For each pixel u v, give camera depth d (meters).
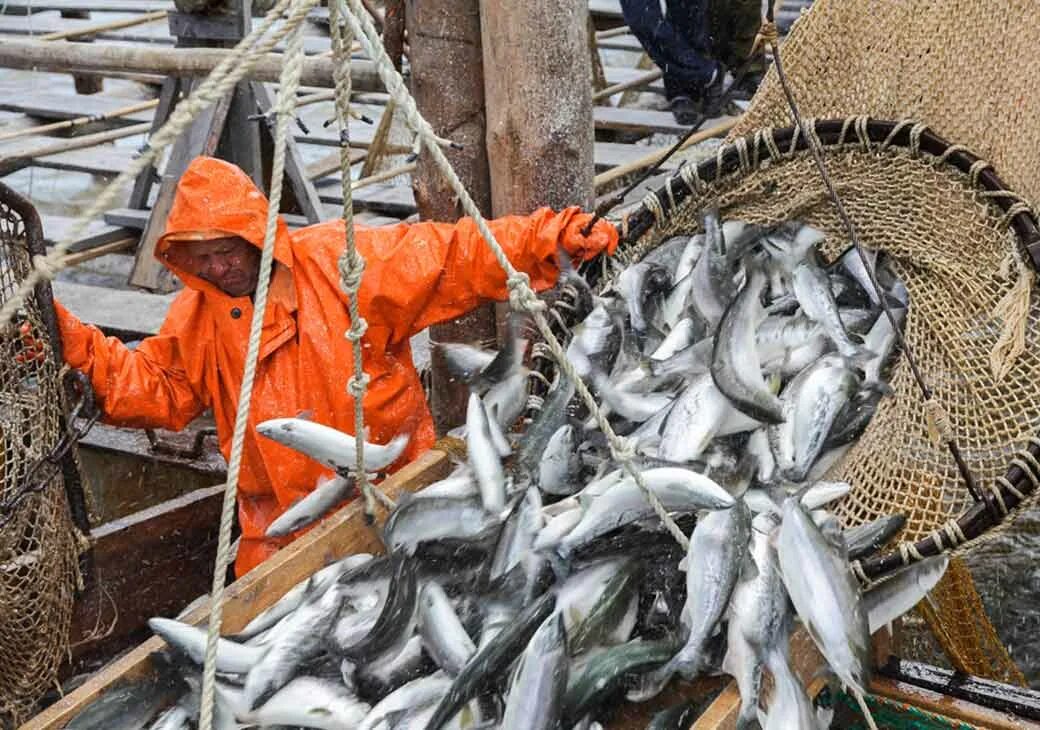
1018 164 3.58
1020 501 2.80
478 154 4.96
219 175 3.55
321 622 2.82
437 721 2.54
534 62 4.55
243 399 2.28
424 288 3.75
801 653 2.74
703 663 2.60
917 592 2.77
